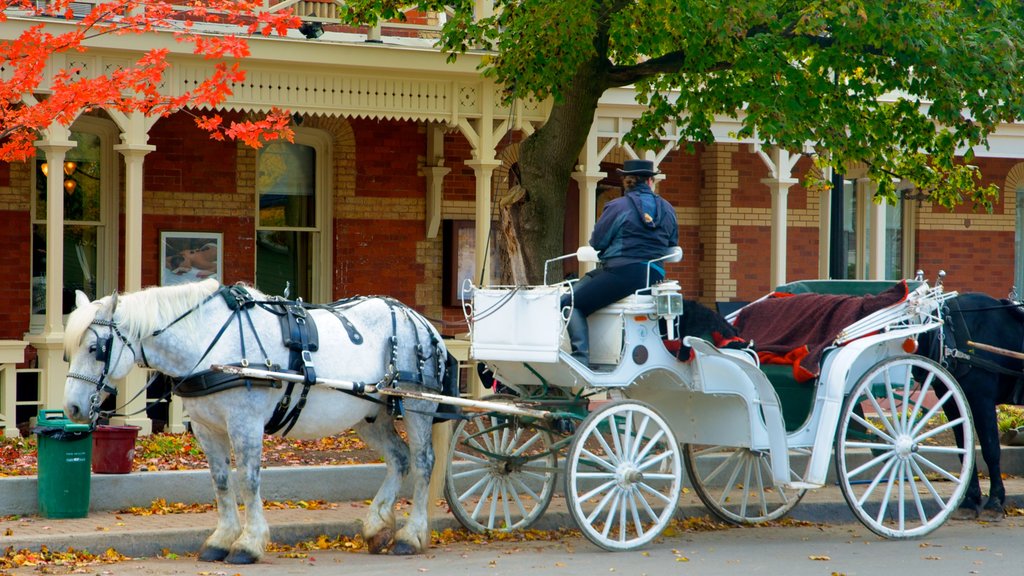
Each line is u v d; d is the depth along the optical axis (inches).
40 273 709.3
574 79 596.7
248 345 391.2
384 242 782.5
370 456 580.1
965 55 545.0
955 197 685.3
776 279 765.3
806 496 538.3
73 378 372.5
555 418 434.6
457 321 798.5
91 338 373.7
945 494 547.8
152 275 722.2
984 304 514.6
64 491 448.5
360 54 624.4
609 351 425.4
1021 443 639.8
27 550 400.5
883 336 451.5
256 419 387.9
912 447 462.3
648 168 439.8
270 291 767.1
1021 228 969.5
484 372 455.8
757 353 464.8
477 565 394.6
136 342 379.9
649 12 586.2
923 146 625.9
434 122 780.0
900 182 931.3
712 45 563.8
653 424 466.6
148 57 515.2
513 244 601.3
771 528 495.2
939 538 465.1
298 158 772.6
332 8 725.3
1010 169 946.1
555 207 606.5
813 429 447.2
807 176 761.0
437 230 789.9
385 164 782.5
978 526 497.7
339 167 769.6
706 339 441.4
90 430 407.5
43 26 544.1
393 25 735.1
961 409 476.1
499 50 627.8
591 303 422.0
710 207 869.8
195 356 385.7
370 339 416.8
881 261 828.6
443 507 497.7
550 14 546.0
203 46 530.6
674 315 425.1
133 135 592.7
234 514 402.6
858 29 530.0
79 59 581.3
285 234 771.4
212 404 386.0
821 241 894.4
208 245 735.7
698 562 404.8
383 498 429.4
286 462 557.0
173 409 625.3
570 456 412.8
